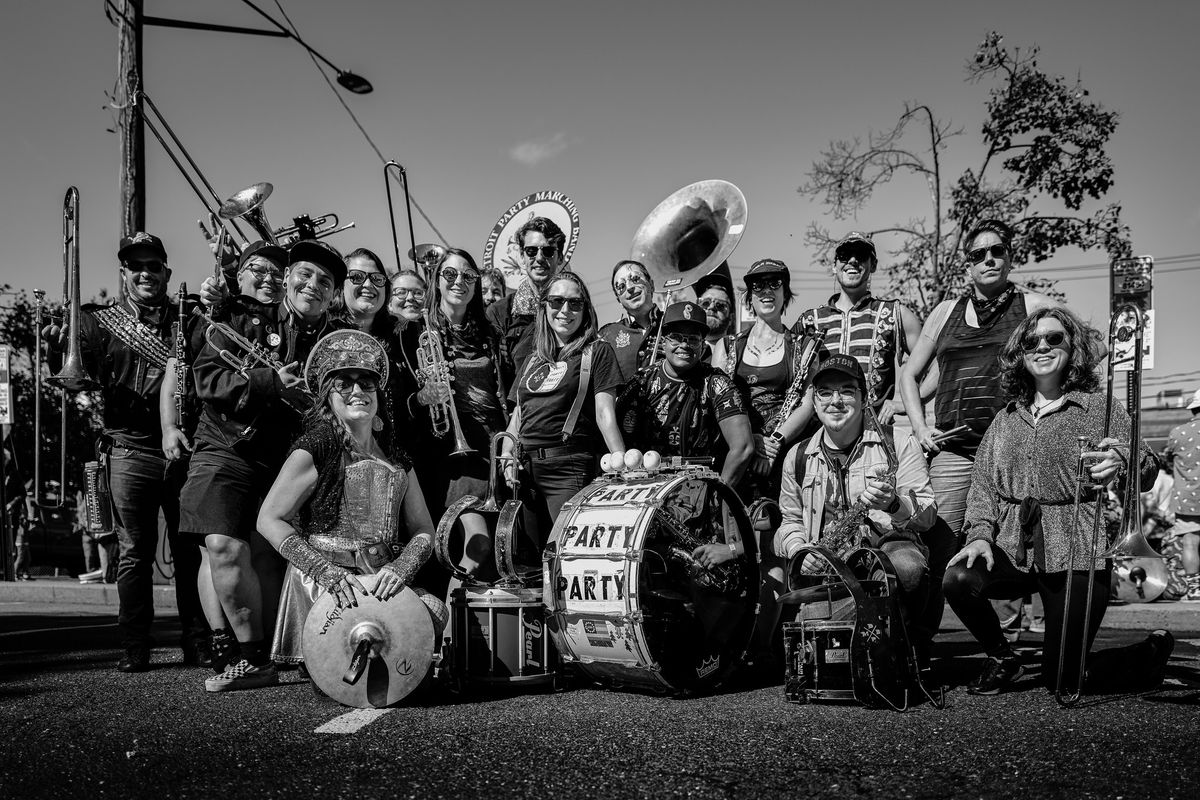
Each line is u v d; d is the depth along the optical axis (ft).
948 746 11.18
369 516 14.69
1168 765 10.26
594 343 17.31
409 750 11.25
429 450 18.06
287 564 16.96
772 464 18.35
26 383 81.05
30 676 16.84
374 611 13.78
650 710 13.44
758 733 11.93
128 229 33.37
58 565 68.59
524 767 10.52
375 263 18.57
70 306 17.19
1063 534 13.92
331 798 9.52
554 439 17.17
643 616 13.93
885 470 14.34
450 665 14.79
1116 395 14.10
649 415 17.79
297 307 16.97
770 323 19.95
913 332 19.33
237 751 11.27
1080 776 9.93
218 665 15.79
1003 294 17.81
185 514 15.33
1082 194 45.19
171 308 18.57
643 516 13.92
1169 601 29.45
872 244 19.36
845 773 10.19
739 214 20.11
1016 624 23.39
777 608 16.21
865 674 13.39
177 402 16.70
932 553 16.12
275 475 15.92
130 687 15.55
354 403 14.71
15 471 45.55
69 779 10.25
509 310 20.89
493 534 17.11
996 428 14.79
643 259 20.95
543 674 14.96
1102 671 14.43
